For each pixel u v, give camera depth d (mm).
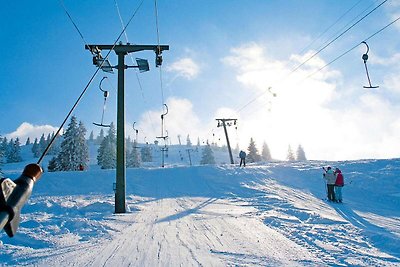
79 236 8109
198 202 16391
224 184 23734
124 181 13016
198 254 6242
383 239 7418
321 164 29938
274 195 18672
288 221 10039
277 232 8422
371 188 20016
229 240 7477
